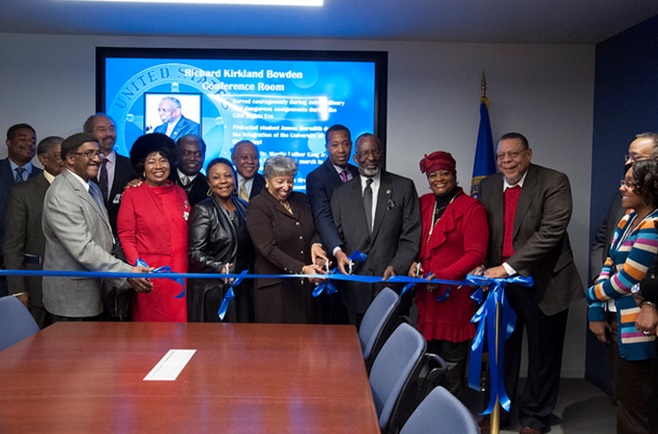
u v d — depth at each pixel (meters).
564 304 3.49
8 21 4.27
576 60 4.74
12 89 4.65
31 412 1.68
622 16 3.96
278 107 4.71
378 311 2.84
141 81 4.67
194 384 1.95
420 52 4.73
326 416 1.67
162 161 3.53
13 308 2.72
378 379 2.19
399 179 3.73
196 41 4.68
